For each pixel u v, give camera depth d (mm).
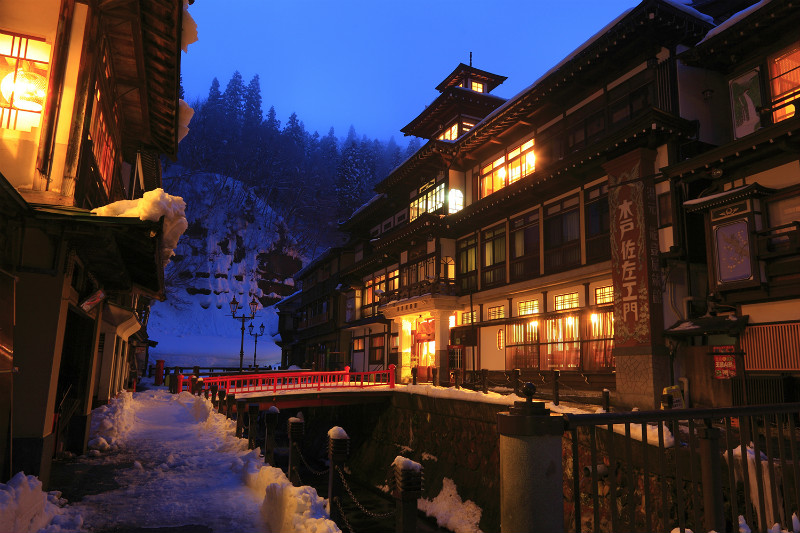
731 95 17531
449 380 29062
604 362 19438
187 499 7332
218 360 75938
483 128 27016
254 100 154750
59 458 10062
